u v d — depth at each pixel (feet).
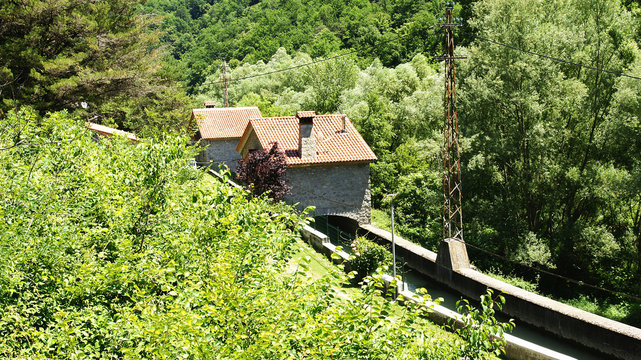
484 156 102.47
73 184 30.42
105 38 99.55
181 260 23.97
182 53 374.02
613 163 96.27
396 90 180.14
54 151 32.96
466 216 111.96
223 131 141.69
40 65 89.81
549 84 96.58
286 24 328.29
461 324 49.03
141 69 107.86
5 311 21.02
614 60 96.78
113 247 27.55
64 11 94.68
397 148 144.87
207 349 16.07
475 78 106.73
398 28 301.43
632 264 91.66
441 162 110.32
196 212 26.71
